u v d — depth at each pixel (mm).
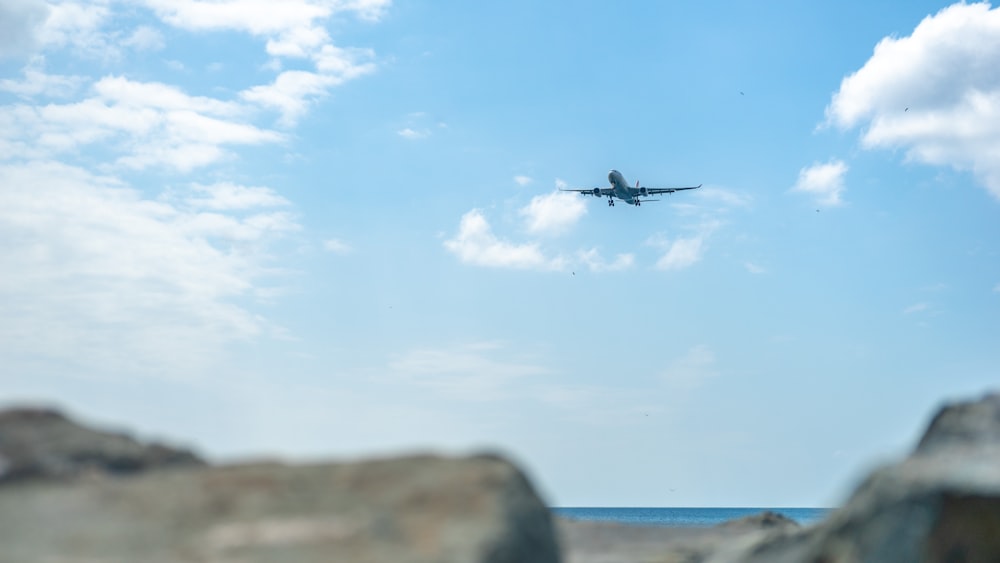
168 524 15891
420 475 17469
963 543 20391
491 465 17781
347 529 15539
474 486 16828
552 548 17781
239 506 16531
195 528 15773
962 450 21172
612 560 28562
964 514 20438
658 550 30344
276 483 17344
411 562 14539
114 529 15672
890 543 20141
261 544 15062
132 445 21406
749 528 38438
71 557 14594
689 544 31000
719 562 26547
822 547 21906
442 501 16500
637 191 115188
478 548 14984
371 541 15250
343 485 17312
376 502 16609
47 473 18953
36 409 21547
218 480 17578
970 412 22219
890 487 20719
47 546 14992
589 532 34812
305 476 17703
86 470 19609
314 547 14969
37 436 20312
